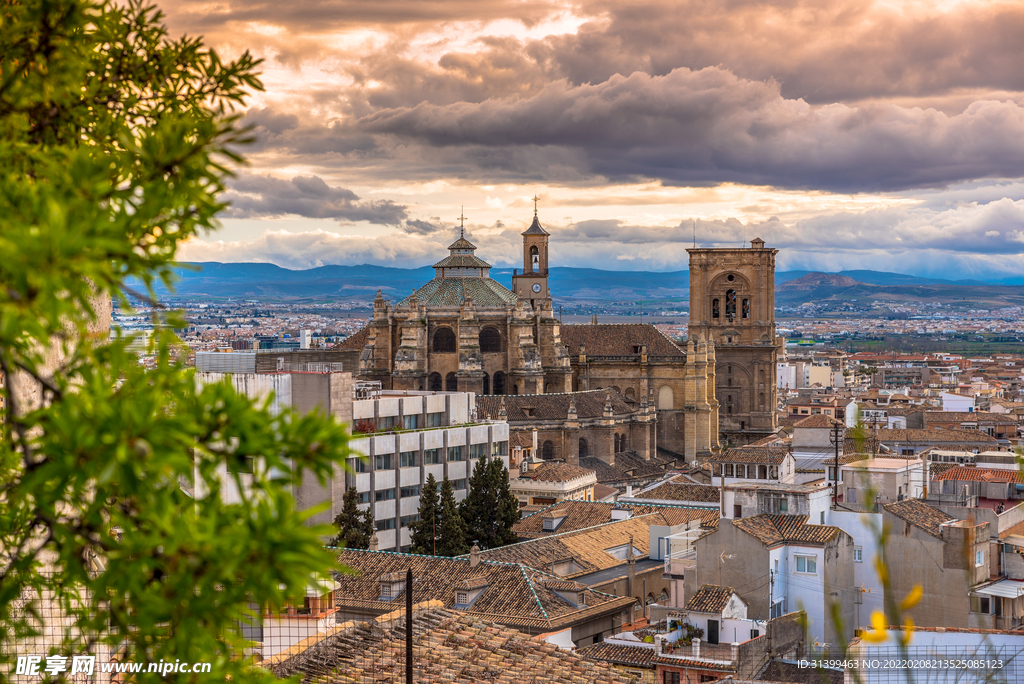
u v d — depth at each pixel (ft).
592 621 339.98
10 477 49.83
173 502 43.14
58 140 55.77
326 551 45.19
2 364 42.47
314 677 163.73
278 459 44.37
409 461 527.40
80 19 55.16
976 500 398.62
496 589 341.82
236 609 42.60
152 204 44.86
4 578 47.98
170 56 60.18
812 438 529.04
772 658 253.24
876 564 45.03
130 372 46.21
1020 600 299.58
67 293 44.21
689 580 320.09
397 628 192.75
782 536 315.78
